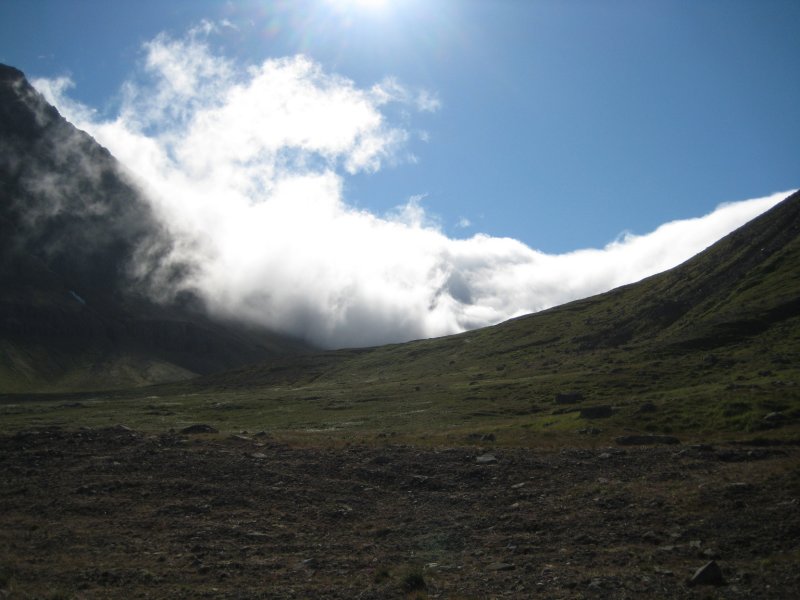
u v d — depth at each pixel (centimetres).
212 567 2138
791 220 12319
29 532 2488
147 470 3381
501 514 2681
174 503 2858
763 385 5456
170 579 2039
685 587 1842
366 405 9800
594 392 7562
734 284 11194
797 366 6531
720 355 7962
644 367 8344
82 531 2503
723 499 2569
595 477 3155
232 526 2570
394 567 2139
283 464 3547
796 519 2273
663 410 5009
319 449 4056
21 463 3531
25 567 2120
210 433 4859
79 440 4106
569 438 4412
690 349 8656
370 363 18525
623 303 15400
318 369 19650
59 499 2900
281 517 2705
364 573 2089
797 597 1727
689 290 12575
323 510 2798
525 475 3256
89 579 2030
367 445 4288
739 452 3441
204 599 1875
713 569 1878
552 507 2725
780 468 2898
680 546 2188
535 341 14675
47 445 3972
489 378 11762
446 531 2516
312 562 2180
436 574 2064
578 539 2331
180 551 2297
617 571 2002
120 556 2241
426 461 3612
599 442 4159
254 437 4944
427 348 18475
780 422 4266
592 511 2625
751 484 2689
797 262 10481
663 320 11925
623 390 7338
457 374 13200
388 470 3434
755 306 9288
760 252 11912
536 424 5466
